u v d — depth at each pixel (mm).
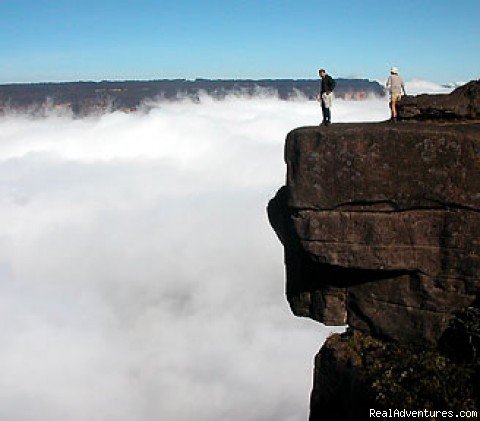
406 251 15227
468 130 14570
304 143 15438
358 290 16719
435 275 15211
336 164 15219
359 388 15695
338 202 15352
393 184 14906
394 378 15125
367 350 16531
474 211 14461
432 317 15531
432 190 14656
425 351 15547
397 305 16047
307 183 15539
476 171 14273
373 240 15281
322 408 17328
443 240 14883
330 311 17328
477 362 14367
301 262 17672
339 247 15617
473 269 14758
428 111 17016
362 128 15117
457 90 17453
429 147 14555
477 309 14922
